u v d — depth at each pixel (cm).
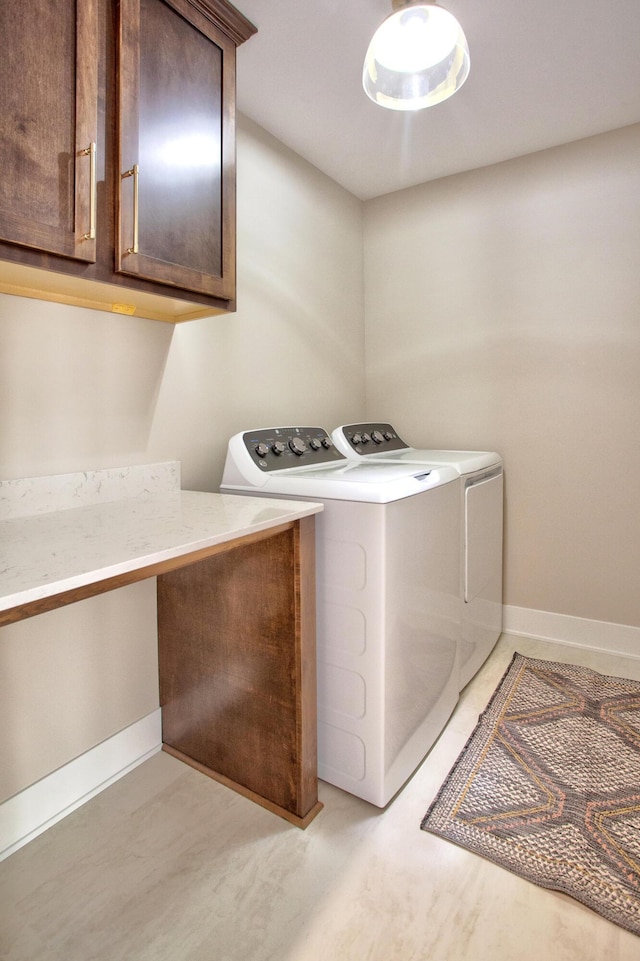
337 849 126
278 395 220
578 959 99
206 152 130
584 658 225
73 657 143
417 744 155
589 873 118
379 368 282
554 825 132
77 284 120
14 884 118
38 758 135
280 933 106
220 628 148
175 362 172
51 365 136
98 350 147
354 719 141
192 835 132
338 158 232
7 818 128
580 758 158
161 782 152
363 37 158
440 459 206
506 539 252
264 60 168
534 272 236
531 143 222
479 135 215
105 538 102
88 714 147
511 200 238
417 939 104
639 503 220
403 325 273
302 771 134
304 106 193
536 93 187
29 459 132
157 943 104
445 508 169
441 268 259
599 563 231
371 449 223
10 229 90
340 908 111
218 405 190
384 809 140
